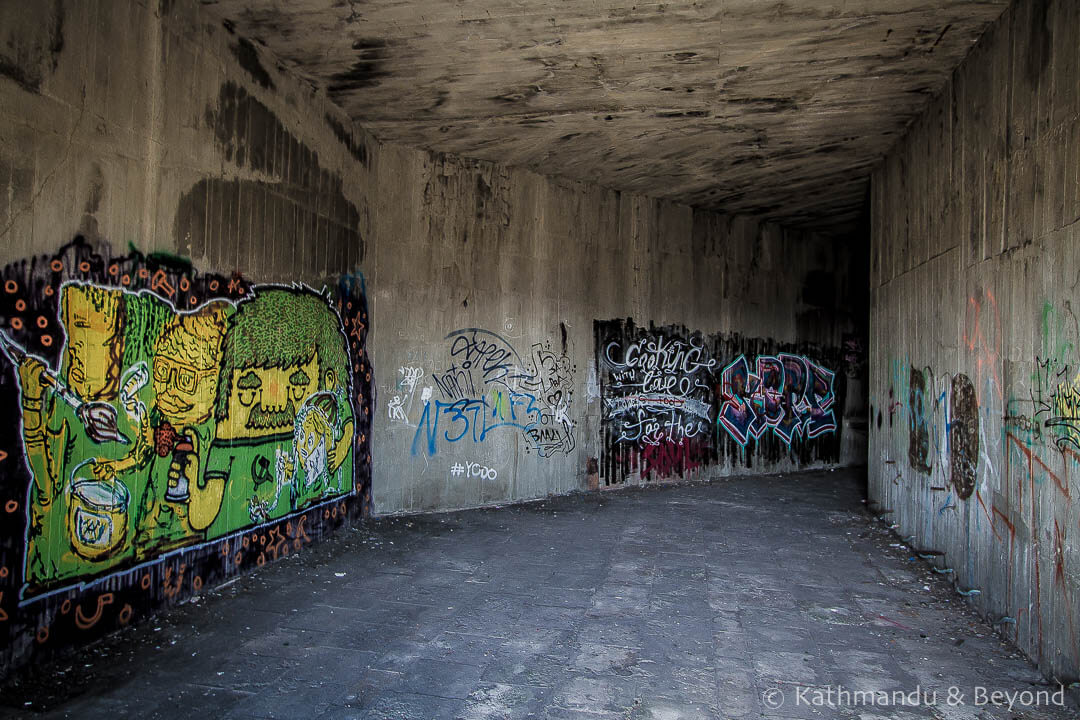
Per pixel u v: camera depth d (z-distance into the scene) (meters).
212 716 3.51
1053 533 4.08
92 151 4.13
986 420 5.14
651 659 4.32
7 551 3.66
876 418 8.67
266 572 5.83
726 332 11.43
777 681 4.05
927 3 4.94
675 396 10.83
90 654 4.12
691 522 8.11
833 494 9.98
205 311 5.16
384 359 8.00
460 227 8.68
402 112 7.25
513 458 9.16
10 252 3.63
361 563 6.23
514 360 9.16
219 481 5.35
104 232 4.24
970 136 5.57
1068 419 3.91
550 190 9.49
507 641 4.56
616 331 10.20
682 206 10.91
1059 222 4.05
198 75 5.06
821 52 5.88
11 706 3.52
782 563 6.46
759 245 11.86
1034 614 4.31
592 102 7.04
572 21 5.43
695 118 7.41
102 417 4.25
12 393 3.65
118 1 4.31
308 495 6.60
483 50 5.91
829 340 12.83
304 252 6.49
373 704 3.68
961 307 5.69
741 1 5.10
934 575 6.14
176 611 4.86
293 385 6.33
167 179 4.76
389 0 5.12
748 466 11.64
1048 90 4.21
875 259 8.85
